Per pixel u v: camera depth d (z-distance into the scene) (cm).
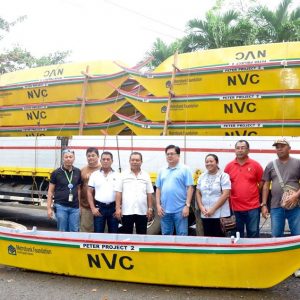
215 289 447
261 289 449
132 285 461
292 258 412
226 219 518
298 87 610
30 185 795
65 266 480
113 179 528
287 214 493
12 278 486
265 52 634
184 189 512
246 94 638
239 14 1446
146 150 623
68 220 538
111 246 455
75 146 691
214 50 671
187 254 435
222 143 577
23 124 859
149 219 586
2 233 508
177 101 682
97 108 776
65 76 807
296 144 540
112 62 786
